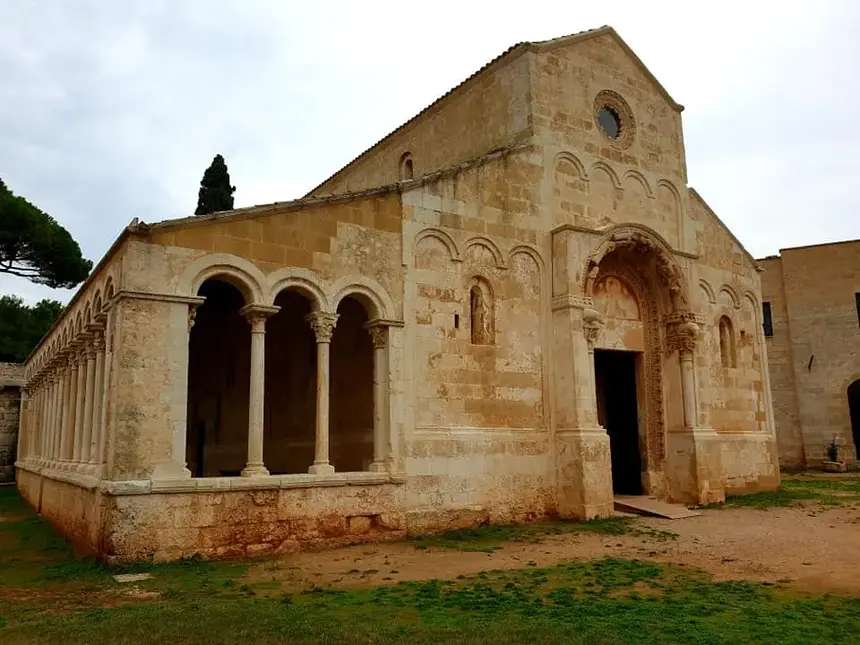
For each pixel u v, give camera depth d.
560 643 7.88
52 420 25.58
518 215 20.50
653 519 19.66
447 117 25.14
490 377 19.09
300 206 16.31
